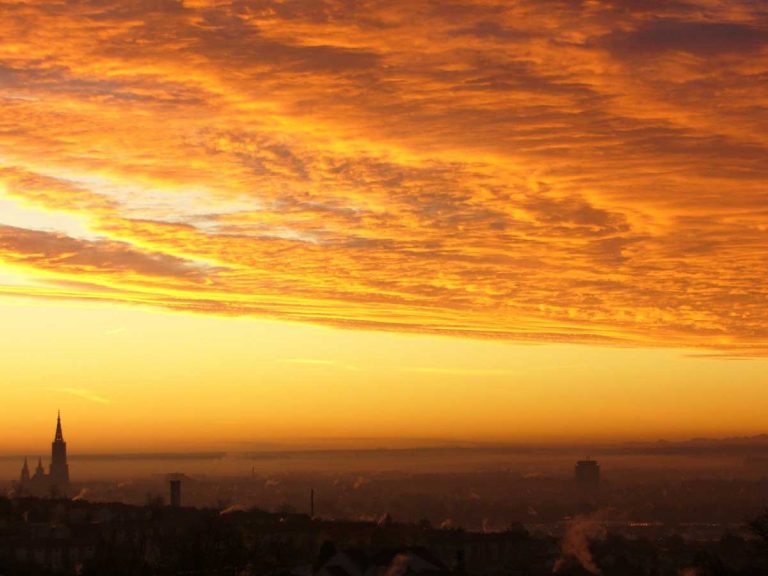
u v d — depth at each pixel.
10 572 146.62
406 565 134.38
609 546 196.38
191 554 146.38
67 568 156.88
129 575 145.12
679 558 178.12
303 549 162.00
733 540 178.75
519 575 159.75
